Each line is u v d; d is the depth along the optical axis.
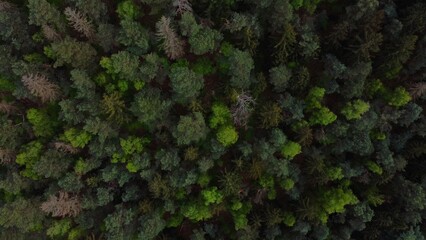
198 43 28.75
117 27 30.95
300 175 34.28
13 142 31.42
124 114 31.09
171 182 31.62
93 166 31.77
